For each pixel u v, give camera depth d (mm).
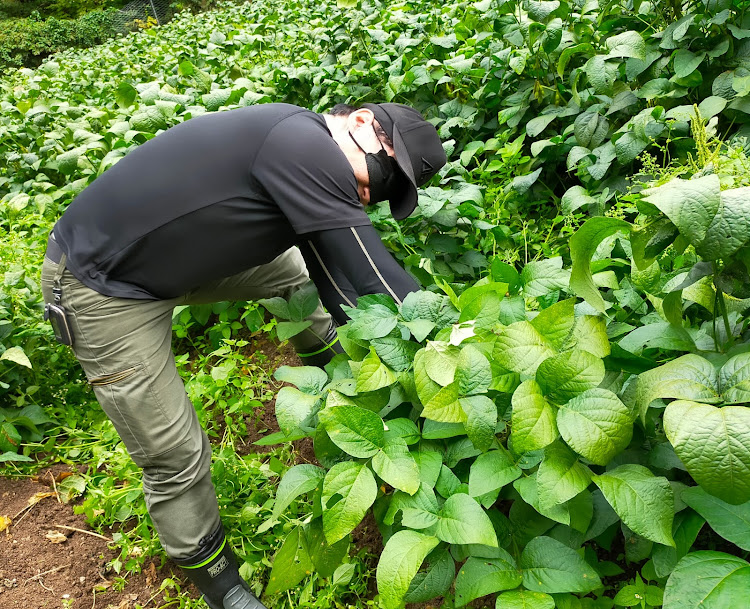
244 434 2826
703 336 1654
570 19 3361
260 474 2463
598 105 3062
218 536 2078
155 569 2375
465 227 3100
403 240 2836
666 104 2977
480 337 1592
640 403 1351
